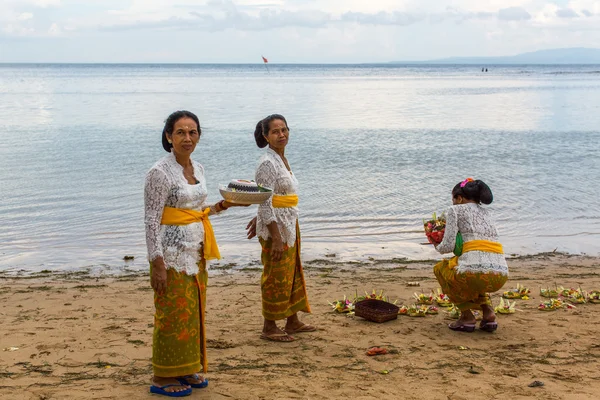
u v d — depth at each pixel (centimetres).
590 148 2381
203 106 4412
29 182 1586
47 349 575
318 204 1409
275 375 513
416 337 621
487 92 6831
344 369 530
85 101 4803
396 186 1608
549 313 709
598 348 589
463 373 522
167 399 458
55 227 1191
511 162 2033
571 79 12100
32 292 812
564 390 484
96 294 803
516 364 545
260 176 585
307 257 1034
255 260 1009
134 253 1041
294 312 620
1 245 1075
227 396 466
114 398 459
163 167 449
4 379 498
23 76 12888
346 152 2231
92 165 1852
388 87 8081
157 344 459
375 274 923
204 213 466
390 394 474
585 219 1302
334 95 6050
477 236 616
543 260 1020
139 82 9488
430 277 906
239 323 671
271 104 4681
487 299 642
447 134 2819
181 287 452
